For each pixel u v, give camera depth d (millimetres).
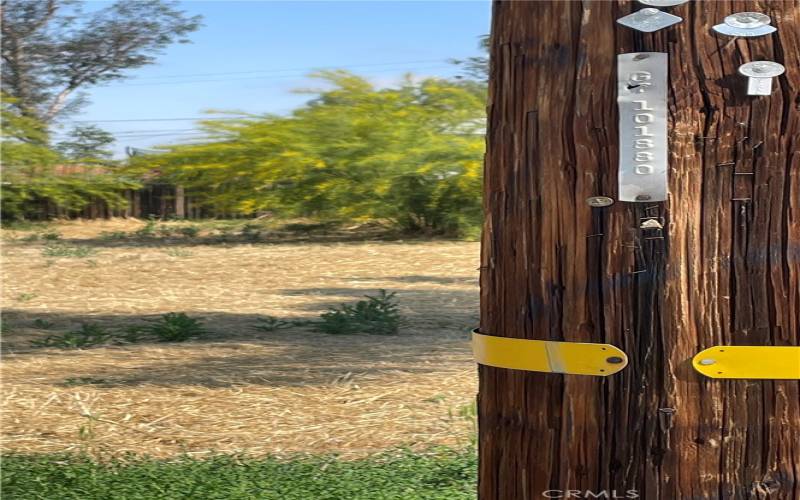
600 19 2295
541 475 2410
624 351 2307
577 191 2318
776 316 2256
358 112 26141
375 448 6523
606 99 2291
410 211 25594
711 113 2252
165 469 5934
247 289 15859
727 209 2258
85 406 7805
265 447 6605
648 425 2307
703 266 2266
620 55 2279
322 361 9625
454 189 24891
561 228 2342
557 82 2332
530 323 2395
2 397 8109
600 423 2338
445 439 6719
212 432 7023
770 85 2234
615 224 2297
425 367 9312
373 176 25453
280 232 27078
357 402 7883
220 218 34188
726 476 2289
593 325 2326
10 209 32062
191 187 29406
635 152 2271
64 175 32812
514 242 2410
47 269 18578
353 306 13719
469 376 8867
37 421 7359
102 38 46719
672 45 2260
